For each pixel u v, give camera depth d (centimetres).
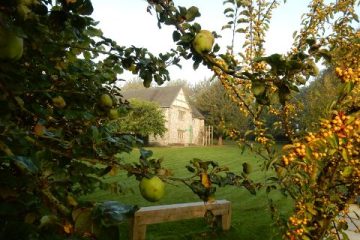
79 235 86
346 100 206
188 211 586
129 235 530
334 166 257
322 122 206
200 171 150
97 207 90
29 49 156
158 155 2228
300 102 355
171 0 149
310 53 141
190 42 137
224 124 376
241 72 129
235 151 2714
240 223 676
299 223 261
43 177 109
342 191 308
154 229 614
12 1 100
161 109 3300
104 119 248
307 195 253
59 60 237
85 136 149
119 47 241
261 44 356
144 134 2822
